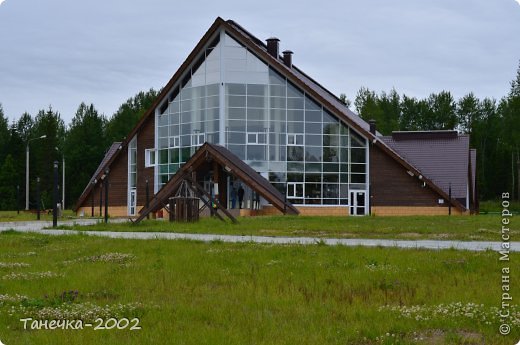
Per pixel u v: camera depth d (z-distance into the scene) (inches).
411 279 540.1
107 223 1330.0
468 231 1032.8
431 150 2199.8
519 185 3447.3
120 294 498.9
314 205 2012.8
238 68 1999.3
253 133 1995.6
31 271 610.9
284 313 432.5
